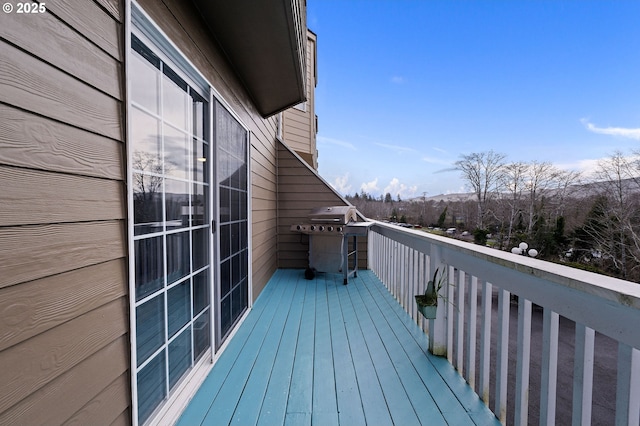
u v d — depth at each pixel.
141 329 1.39
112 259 1.12
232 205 2.73
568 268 1.15
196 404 1.72
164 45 1.59
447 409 1.67
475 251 1.64
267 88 3.30
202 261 2.09
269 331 2.73
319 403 1.73
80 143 0.97
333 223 4.34
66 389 0.91
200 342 2.04
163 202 1.60
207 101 2.18
